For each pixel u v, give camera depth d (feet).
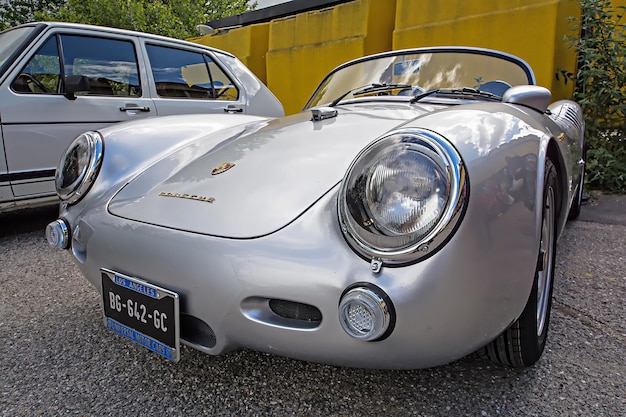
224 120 7.43
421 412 4.29
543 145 4.30
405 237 3.26
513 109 4.75
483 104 4.63
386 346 3.43
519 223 3.65
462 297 3.30
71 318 6.45
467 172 3.33
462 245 3.24
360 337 3.34
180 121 6.95
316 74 23.21
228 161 5.24
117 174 5.57
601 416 4.17
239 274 3.72
